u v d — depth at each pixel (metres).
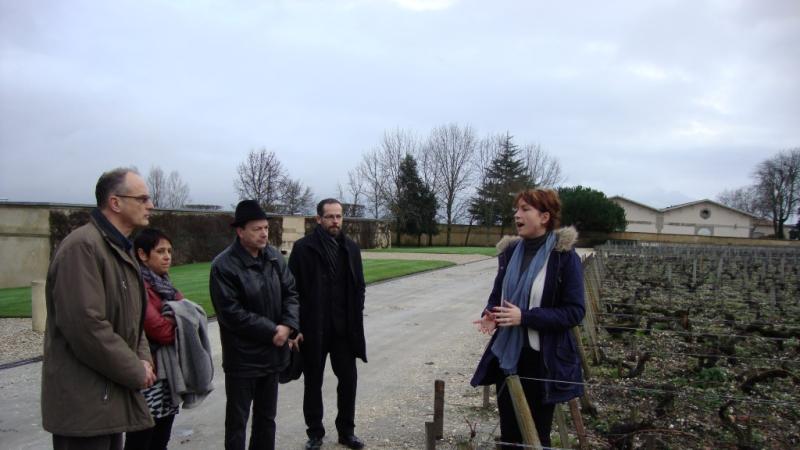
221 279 3.90
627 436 4.25
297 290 4.69
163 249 3.73
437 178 58.03
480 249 41.94
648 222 74.31
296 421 5.42
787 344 8.26
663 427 4.71
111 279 2.80
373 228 42.84
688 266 21.83
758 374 6.00
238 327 3.84
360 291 4.78
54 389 2.66
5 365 7.25
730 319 10.02
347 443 4.72
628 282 16.78
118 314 2.85
